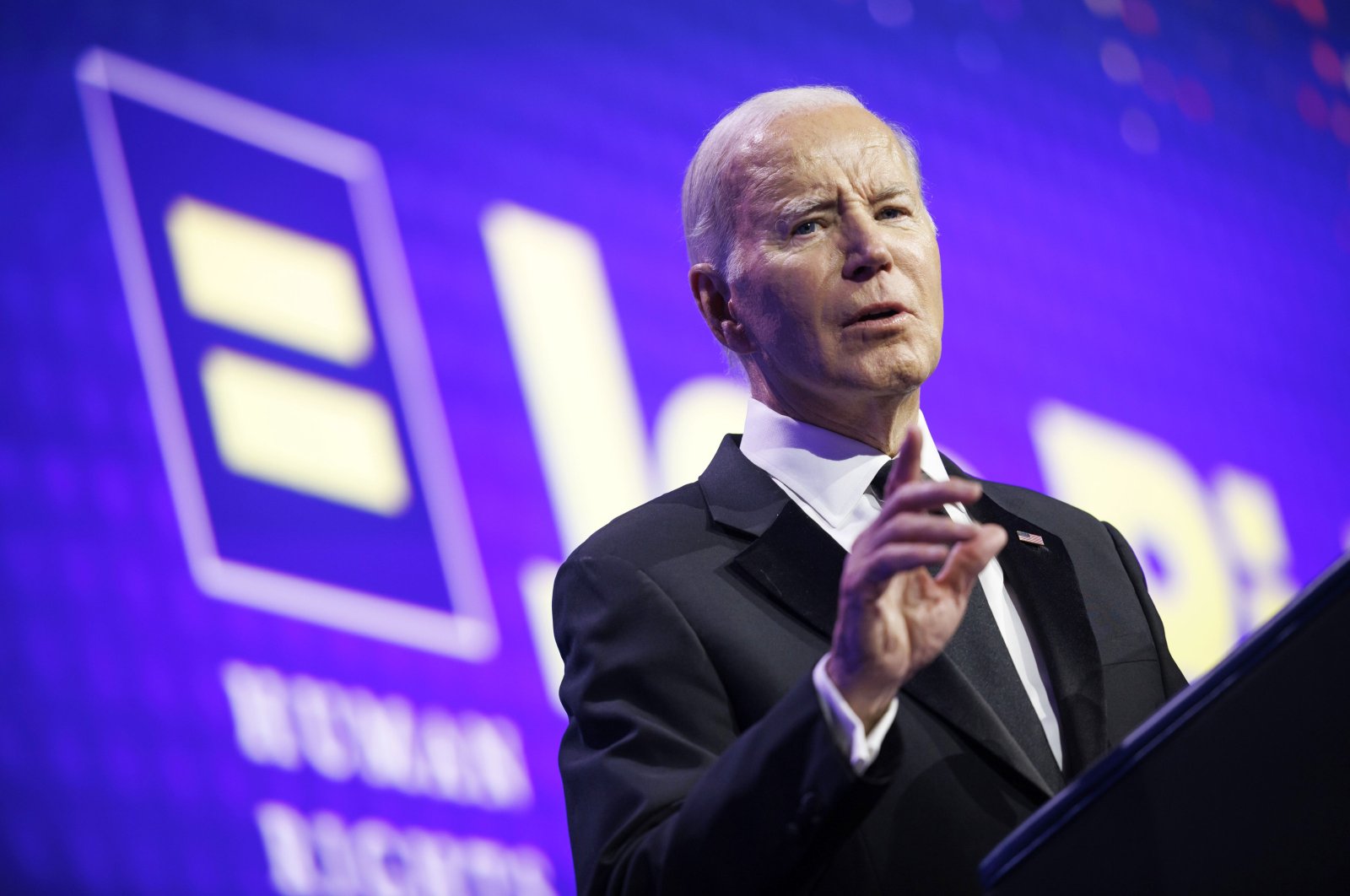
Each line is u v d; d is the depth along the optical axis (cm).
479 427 841
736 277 420
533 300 873
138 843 739
